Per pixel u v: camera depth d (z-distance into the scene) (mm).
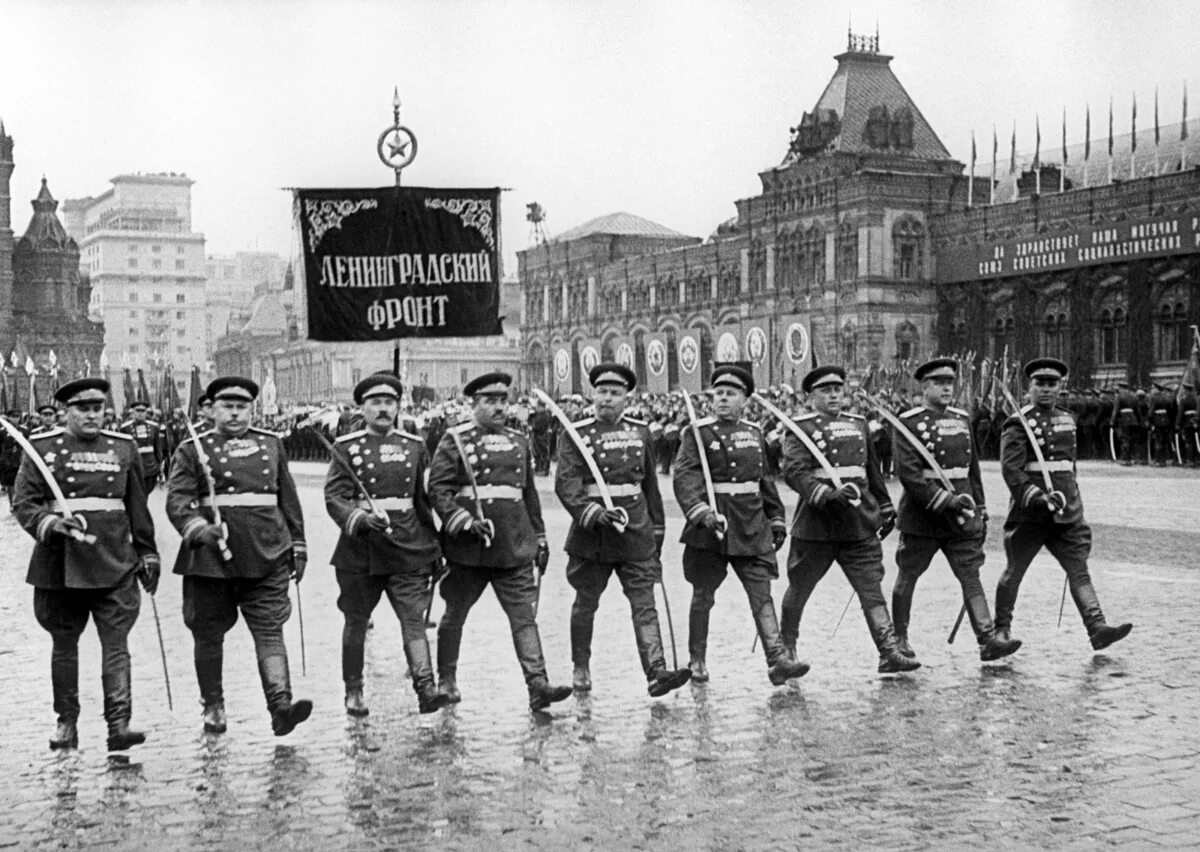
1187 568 21406
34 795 10461
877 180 81750
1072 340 72062
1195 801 9711
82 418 11844
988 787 10133
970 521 14555
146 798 10328
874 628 14000
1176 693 12914
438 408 54875
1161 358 67875
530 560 13109
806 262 87875
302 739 12000
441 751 11492
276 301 196375
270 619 12055
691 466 13664
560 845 9086
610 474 13383
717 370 14047
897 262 82312
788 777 10492
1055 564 22297
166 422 51469
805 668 13445
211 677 12242
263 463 12234
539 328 122250
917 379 15023
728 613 18359
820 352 85500
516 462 13188
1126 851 8773
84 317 147250
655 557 13602
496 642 16484
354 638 12914
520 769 10883
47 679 14875
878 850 8883
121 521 11914
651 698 13273
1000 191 95188
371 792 10359
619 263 110438
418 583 12930
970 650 15336
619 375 13547
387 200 19938
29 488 11711
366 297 19891
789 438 14211
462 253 20094
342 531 12875
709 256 98812
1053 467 15086
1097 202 71938
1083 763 10672
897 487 41562
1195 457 50375
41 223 144125
